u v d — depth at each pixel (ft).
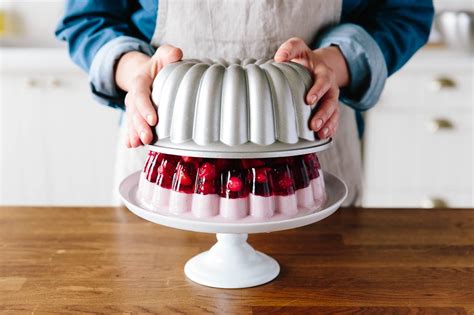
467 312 2.49
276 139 2.48
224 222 2.50
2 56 7.04
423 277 2.80
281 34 3.46
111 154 7.38
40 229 3.38
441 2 7.82
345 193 2.78
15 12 8.37
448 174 7.13
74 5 3.69
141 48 3.34
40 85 7.14
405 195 7.20
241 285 2.71
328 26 3.57
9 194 7.50
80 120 7.27
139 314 2.49
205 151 2.43
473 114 6.96
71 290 2.69
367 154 7.09
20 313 2.49
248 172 2.56
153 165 2.73
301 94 2.53
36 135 7.30
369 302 2.58
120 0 3.73
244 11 3.43
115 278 2.80
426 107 6.95
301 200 2.68
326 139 2.65
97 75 3.34
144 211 2.52
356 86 3.35
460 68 6.82
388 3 3.72
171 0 3.49
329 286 2.72
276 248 3.13
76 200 7.54
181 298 2.62
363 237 3.25
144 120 2.56
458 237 3.25
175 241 3.22
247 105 2.46
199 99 2.46
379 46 3.52
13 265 2.94
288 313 2.50
